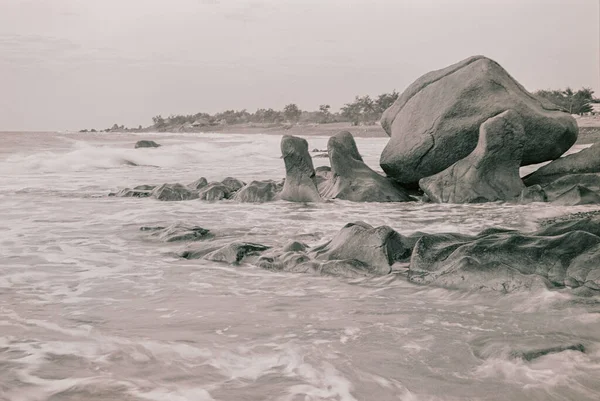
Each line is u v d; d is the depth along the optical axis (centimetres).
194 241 992
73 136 5288
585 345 501
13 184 1925
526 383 430
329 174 1731
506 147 1496
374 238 800
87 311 610
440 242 781
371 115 13638
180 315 598
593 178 1458
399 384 432
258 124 14625
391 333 541
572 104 9488
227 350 498
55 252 905
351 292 688
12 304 633
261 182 1614
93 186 1897
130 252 912
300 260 803
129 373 448
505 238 722
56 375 442
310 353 491
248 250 866
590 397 408
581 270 666
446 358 480
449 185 1528
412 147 1648
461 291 672
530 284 651
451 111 1619
